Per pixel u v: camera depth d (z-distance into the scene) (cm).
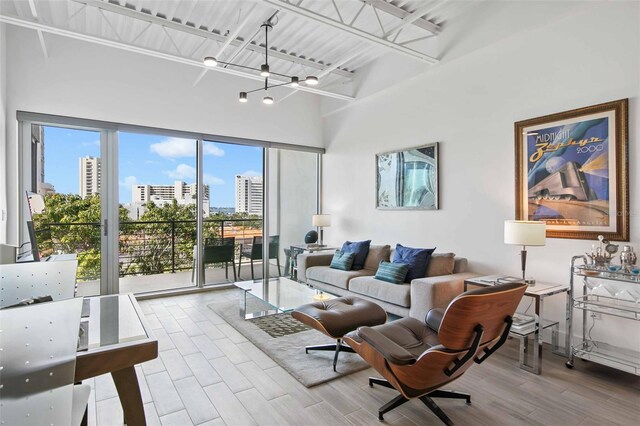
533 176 344
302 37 461
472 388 244
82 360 123
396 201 507
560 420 206
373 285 398
